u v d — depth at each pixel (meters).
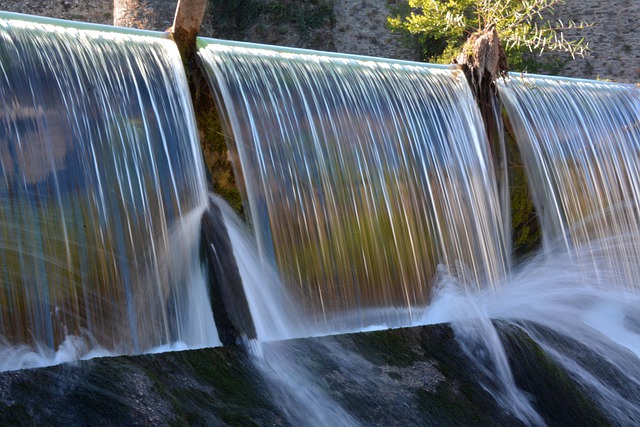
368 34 22.48
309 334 7.91
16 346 6.37
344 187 8.50
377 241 8.59
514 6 16.47
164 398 5.77
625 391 8.57
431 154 9.24
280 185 8.11
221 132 7.91
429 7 18.81
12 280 6.43
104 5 20.55
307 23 22.44
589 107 11.06
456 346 7.89
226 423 5.96
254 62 8.41
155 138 7.41
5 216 6.51
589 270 10.45
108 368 5.78
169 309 7.16
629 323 10.07
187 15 7.76
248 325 7.10
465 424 7.12
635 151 11.30
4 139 6.62
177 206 7.37
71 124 6.99
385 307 8.51
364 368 7.14
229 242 7.45
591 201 10.66
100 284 6.83
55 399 5.42
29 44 7.02
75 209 6.84
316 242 8.17
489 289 9.43
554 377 8.07
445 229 9.16
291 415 6.41
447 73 9.84
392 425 6.73
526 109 10.39
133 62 7.54
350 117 8.76
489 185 9.72
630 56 22.28
